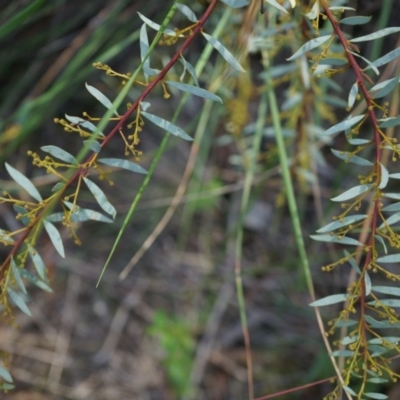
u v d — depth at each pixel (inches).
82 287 50.3
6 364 30.9
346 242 27.9
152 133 53.8
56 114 51.4
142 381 47.8
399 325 27.8
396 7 41.2
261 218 53.0
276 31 33.5
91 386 47.2
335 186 43.8
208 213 53.9
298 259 50.6
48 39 47.6
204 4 35.4
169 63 27.2
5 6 43.3
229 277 51.8
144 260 52.1
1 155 42.6
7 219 49.3
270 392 47.6
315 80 36.2
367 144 29.8
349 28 40.4
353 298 28.3
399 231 38.0
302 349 49.1
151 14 42.2
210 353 49.0
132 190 52.6
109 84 48.6
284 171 33.7
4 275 29.0
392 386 41.3
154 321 48.6
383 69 40.3
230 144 51.6
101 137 28.4
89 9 45.6
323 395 45.1
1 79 49.3
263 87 37.4
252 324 50.4
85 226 52.2
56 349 47.8
